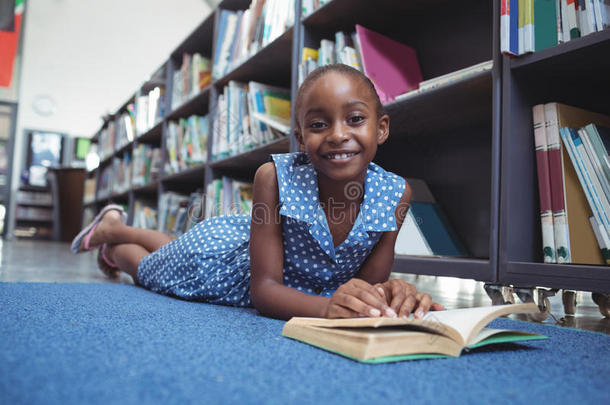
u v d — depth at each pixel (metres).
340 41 1.60
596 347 0.69
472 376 0.49
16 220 6.76
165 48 7.44
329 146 0.74
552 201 1.07
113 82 7.29
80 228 6.28
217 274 1.16
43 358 0.49
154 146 3.79
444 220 1.59
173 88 3.13
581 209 1.08
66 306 0.92
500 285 1.07
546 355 0.62
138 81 7.38
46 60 7.00
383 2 1.61
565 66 1.07
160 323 0.77
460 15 1.61
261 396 0.40
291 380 0.45
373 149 0.77
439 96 1.29
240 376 0.46
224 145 2.23
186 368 0.48
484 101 1.34
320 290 1.01
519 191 1.08
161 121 3.21
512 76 1.09
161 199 3.06
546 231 1.07
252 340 0.65
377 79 1.51
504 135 1.08
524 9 1.07
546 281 0.98
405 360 0.56
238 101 2.17
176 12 7.45
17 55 6.88
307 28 1.75
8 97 6.85
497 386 0.46
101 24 7.23
